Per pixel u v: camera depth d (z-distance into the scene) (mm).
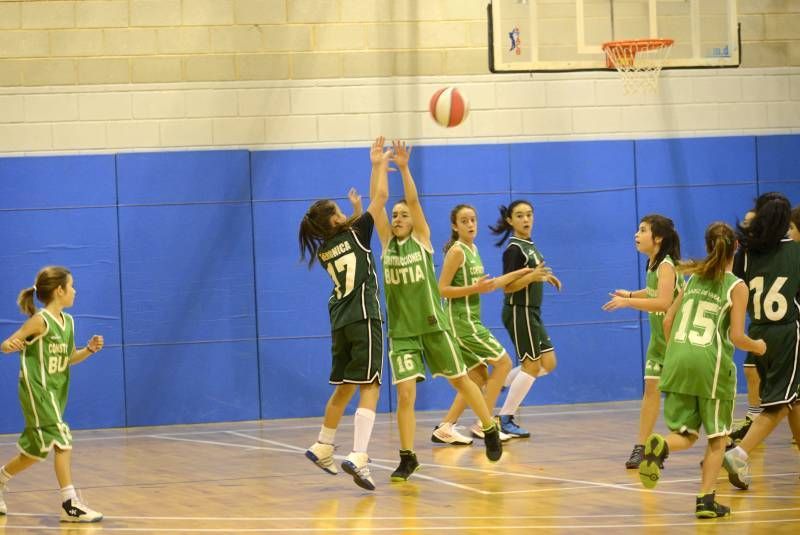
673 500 11812
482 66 21891
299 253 21312
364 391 12828
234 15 21203
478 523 10805
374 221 13070
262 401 21203
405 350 13500
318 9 21438
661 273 13164
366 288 12789
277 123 21312
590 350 22031
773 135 22844
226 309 21078
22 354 11828
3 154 20594
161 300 20906
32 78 20703
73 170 20734
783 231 12516
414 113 21672
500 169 21859
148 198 20906
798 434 12492
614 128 22281
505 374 16859
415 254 13438
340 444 17141
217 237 21094
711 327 11023
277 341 21234
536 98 22016
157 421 20828
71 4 20797
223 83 21172
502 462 14859
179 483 14031
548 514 11172
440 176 21688
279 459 15883
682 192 22484
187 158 21016
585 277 22062
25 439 11859
